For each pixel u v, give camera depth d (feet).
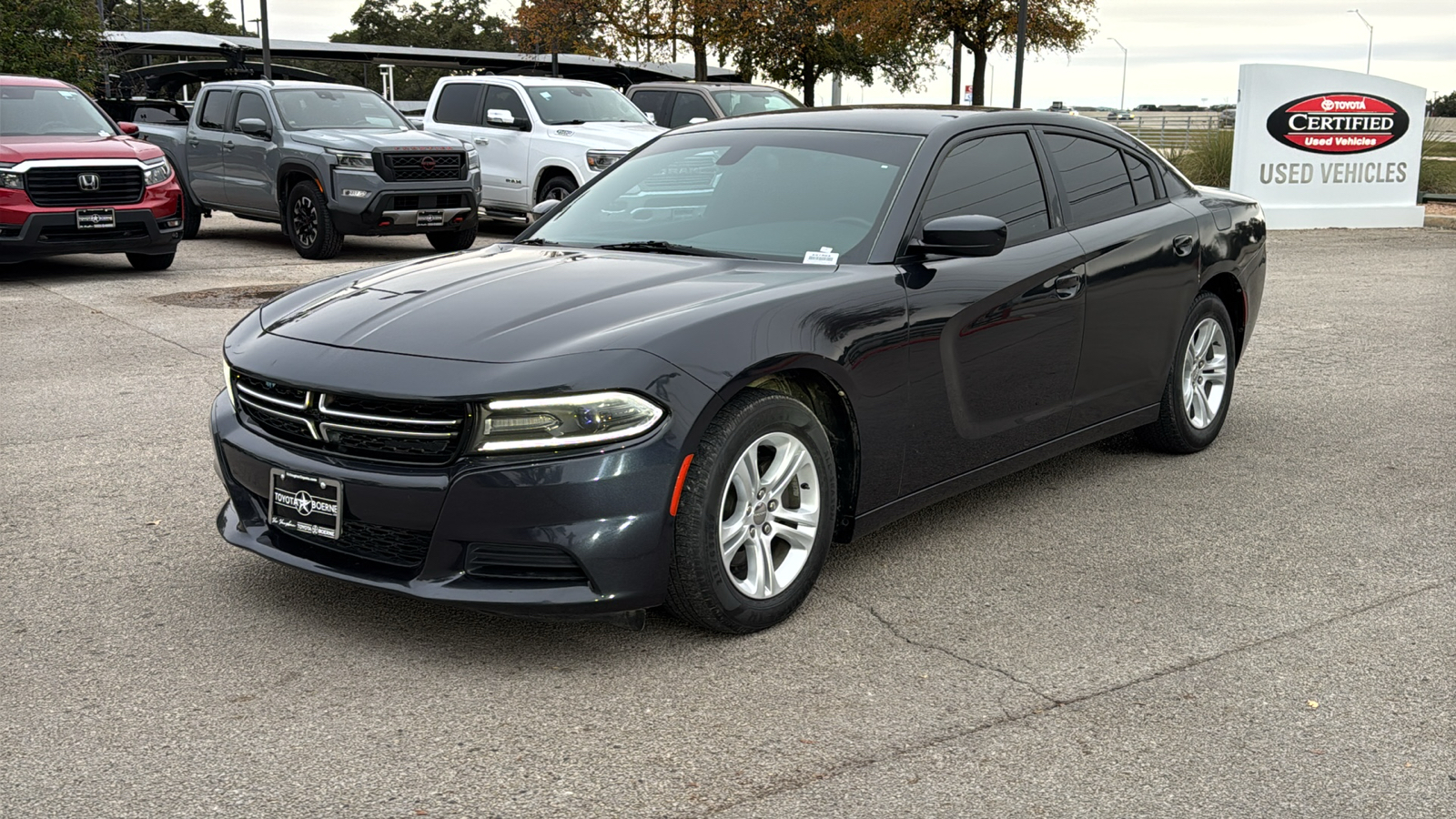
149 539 13.65
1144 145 16.90
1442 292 34.86
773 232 12.96
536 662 10.57
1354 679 10.32
